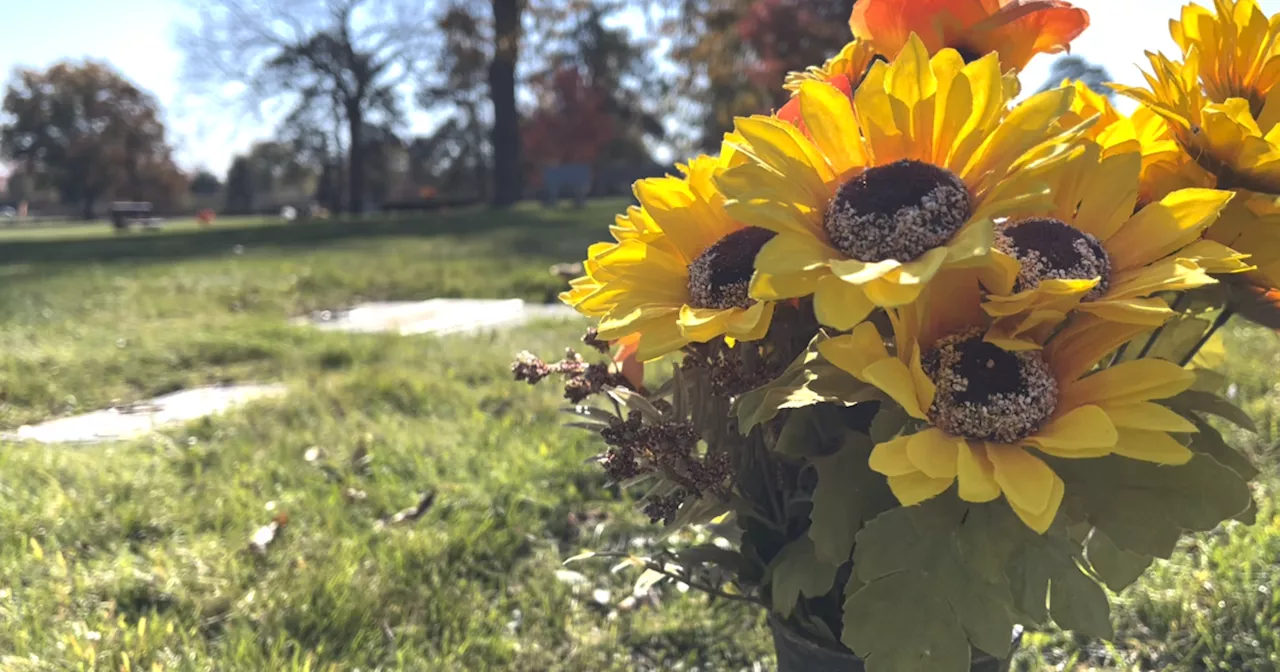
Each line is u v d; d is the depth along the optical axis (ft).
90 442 3.79
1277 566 2.20
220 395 4.58
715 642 2.19
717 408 1.15
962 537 0.91
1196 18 1.02
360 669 2.00
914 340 0.85
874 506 1.00
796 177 0.87
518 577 2.48
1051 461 0.92
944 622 0.92
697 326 0.89
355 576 2.33
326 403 3.92
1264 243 0.98
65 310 7.13
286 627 2.14
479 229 13.79
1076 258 0.85
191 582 2.35
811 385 0.94
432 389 4.11
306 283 8.25
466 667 2.04
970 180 0.86
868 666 0.93
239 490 2.95
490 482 2.96
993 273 0.83
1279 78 0.98
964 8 1.07
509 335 5.42
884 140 0.89
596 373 1.26
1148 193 1.04
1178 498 0.88
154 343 5.47
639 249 1.08
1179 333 1.16
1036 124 0.84
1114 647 2.06
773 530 1.22
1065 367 0.89
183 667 1.96
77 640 2.05
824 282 0.78
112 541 2.64
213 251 12.91
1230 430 2.98
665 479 1.12
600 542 2.67
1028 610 0.92
